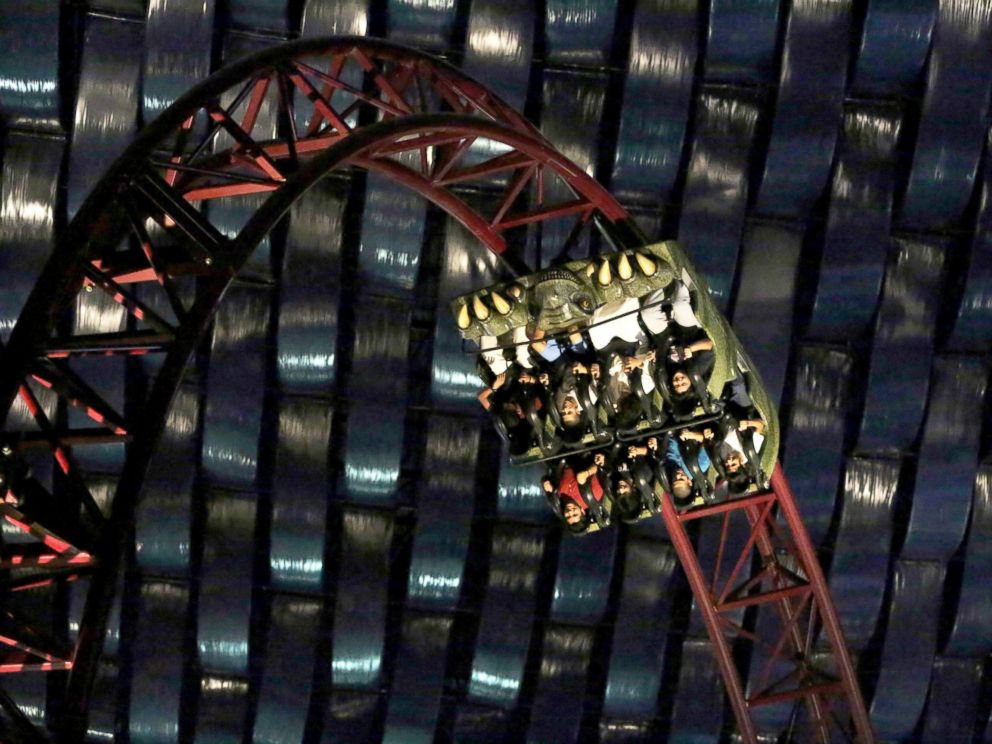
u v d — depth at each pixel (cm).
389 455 2075
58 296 1067
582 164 1989
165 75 1927
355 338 2053
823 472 2094
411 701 2127
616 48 1986
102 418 1068
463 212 1564
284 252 2020
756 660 2155
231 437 2053
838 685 1859
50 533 1013
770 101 1988
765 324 2044
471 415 2092
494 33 1928
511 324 1450
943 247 2053
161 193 1152
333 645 2119
